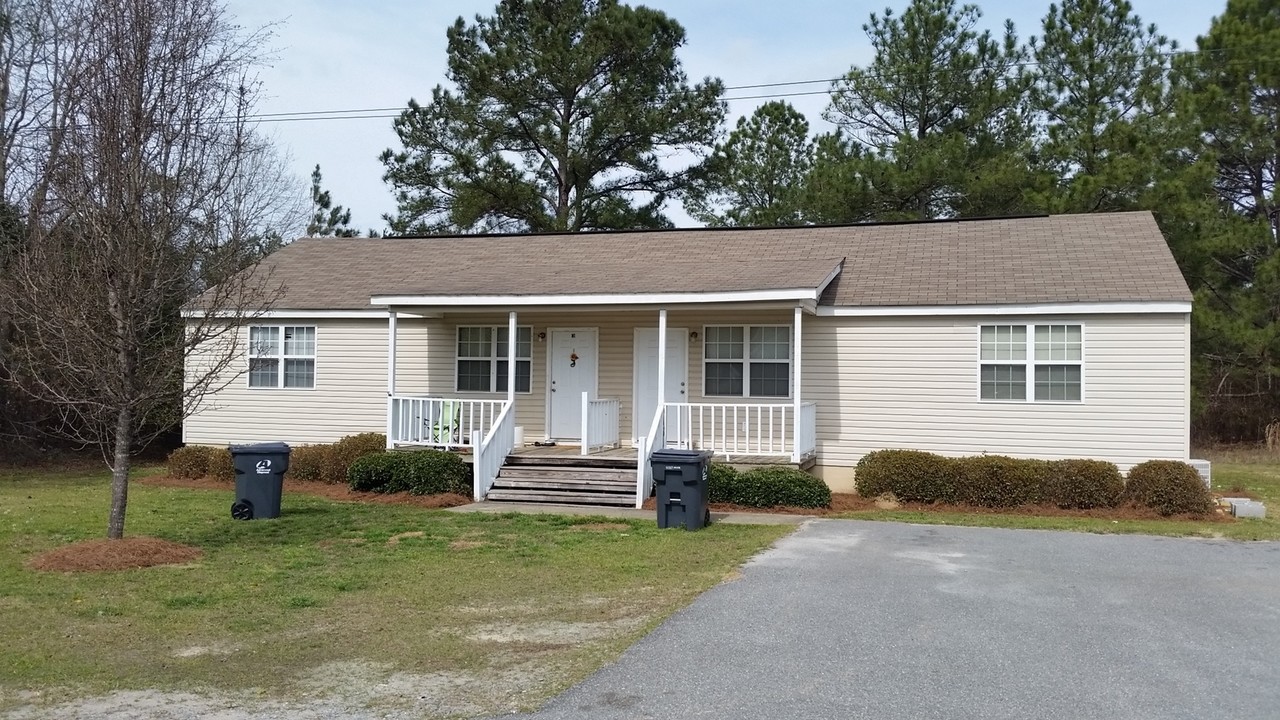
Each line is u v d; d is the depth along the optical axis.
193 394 12.12
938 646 7.49
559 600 9.05
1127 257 17.28
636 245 21.78
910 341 17.23
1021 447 16.55
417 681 6.72
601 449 18.08
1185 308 15.55
